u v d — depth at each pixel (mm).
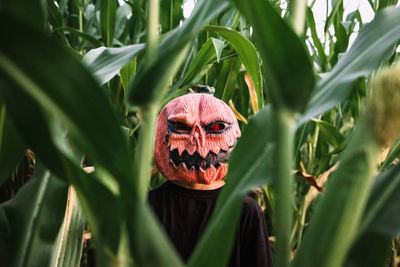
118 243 263
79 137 217
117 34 1330
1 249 415
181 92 824
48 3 1105
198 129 627
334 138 1018
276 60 206
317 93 359
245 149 369
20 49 179
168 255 228
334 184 231
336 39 1106
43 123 244
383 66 859
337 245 222
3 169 312
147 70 218
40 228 433
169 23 1091
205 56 707
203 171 632
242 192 303
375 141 210
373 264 291
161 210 674
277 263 218
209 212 670
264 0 198
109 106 202
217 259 279
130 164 222
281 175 212
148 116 229
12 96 230
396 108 195
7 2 208
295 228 1133
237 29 1146
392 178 326
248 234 661
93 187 264
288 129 210
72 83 193
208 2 278
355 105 998
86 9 1399
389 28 348
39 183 468
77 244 511
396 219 293
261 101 497
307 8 1009
